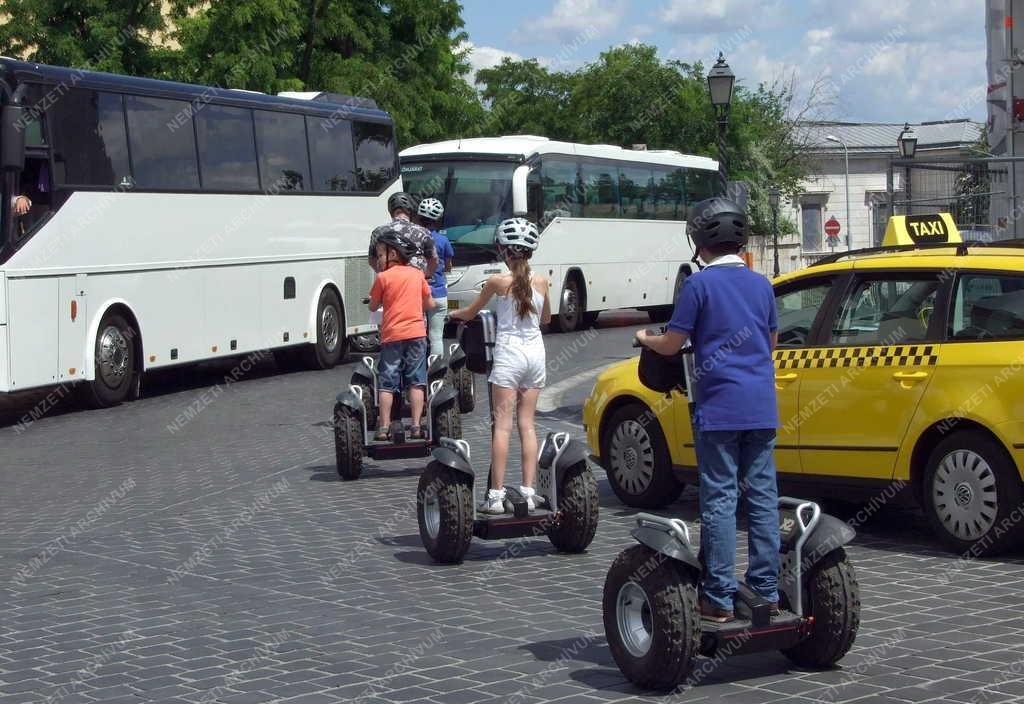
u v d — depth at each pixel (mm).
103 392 18734
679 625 5895
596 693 6070
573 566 8727
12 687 6367
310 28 37375
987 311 8695
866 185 80125
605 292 32969
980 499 8586
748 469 6102
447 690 6145
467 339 8977
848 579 6211
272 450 14531
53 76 17922
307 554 9312
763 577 6062
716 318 6078
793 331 9703
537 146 29703
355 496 11633
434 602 7828
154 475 13109
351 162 25094
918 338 8961
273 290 22688
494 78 63219
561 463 8922
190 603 7965
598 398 10836
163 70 33625
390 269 12133
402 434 12117
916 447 8891
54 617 7723
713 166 39250
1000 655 6484
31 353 17328
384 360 12094
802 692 6004
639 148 36625
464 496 8734
